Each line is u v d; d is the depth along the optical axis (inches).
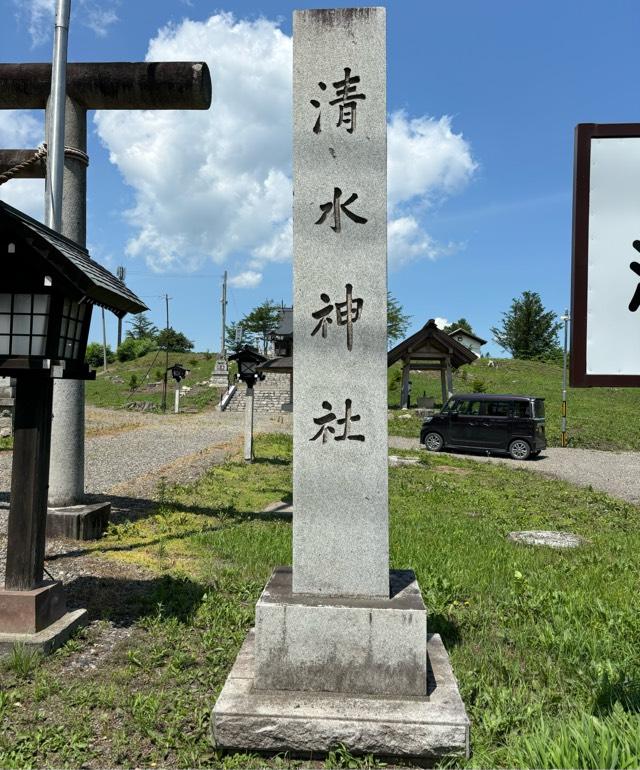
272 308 2501.2
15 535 173.9
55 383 295.6
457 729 123.2
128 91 299.3
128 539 286.7
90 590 215.5
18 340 171.5
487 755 120.3
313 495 145.1
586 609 203.3
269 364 561.6
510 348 2591.0
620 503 466.0
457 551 276.8
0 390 513.7
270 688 135.9
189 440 754.2
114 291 181.0
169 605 199.5
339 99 146.9
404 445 858.1
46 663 160.2
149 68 296.2
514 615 199.0
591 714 130.6
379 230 145.3
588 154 91.0
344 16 146.9
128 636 178.7
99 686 148.8
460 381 1738.4
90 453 606.5
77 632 177.3
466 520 359.9
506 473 614.2
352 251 145.6
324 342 145.6
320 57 147.3
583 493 501.7
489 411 787.4
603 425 1101.7
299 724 124.8
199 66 295.7
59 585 182.2
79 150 304.7
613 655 168.1
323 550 144.6
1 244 165.8
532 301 2506.2
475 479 552.4
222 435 826.2
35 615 168.9
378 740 124.0
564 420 908.0
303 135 147.4
